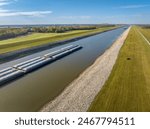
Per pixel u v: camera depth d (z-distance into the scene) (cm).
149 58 4047
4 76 2812
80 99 2045
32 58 4403
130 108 1820
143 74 2872
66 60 4372
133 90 2256
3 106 1980
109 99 2017
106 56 4478
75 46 6372
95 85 2462
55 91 2388
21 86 2573
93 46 6700
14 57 4306
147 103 1923
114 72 2992
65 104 1948
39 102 2072
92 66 3625
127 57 4125
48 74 3161
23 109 1919
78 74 3152
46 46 6241
